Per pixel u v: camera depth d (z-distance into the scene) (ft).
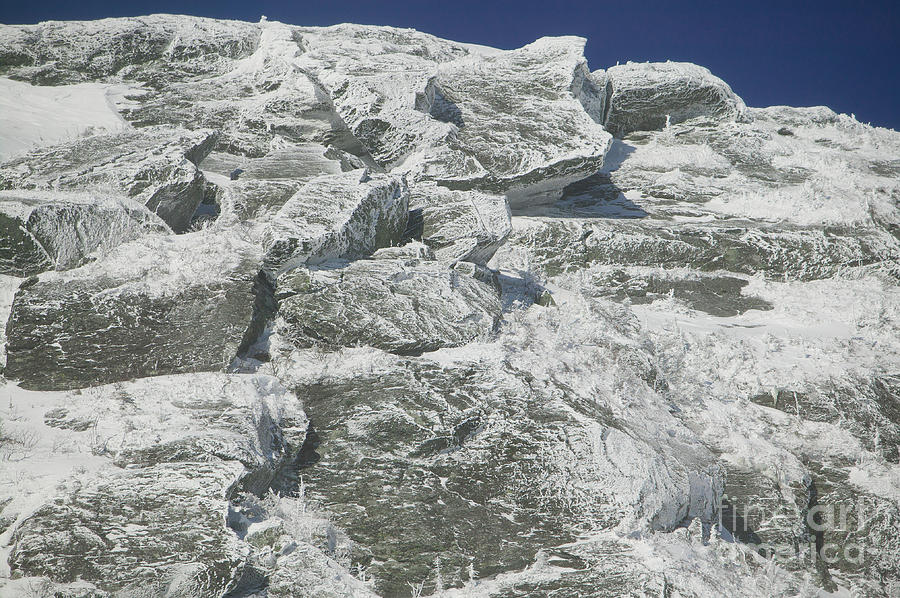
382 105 56.85
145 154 45.98
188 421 26.40
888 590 31.86
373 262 36.45
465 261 40.98
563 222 54.75
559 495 27.17
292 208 36.83
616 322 42.68
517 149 57.11
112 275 33.22
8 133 55.47
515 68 67.77
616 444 28.71
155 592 19.69
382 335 32.73
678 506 28.04
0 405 27.02
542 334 36.58
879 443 38.01
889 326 48.08
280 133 62.59
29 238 34.42
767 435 37.35
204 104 68.90
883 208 59.47
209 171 56.03
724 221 59.16
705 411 37.24
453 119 60.54
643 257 53.93
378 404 29.86
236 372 30.60
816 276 54.44
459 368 31.63
